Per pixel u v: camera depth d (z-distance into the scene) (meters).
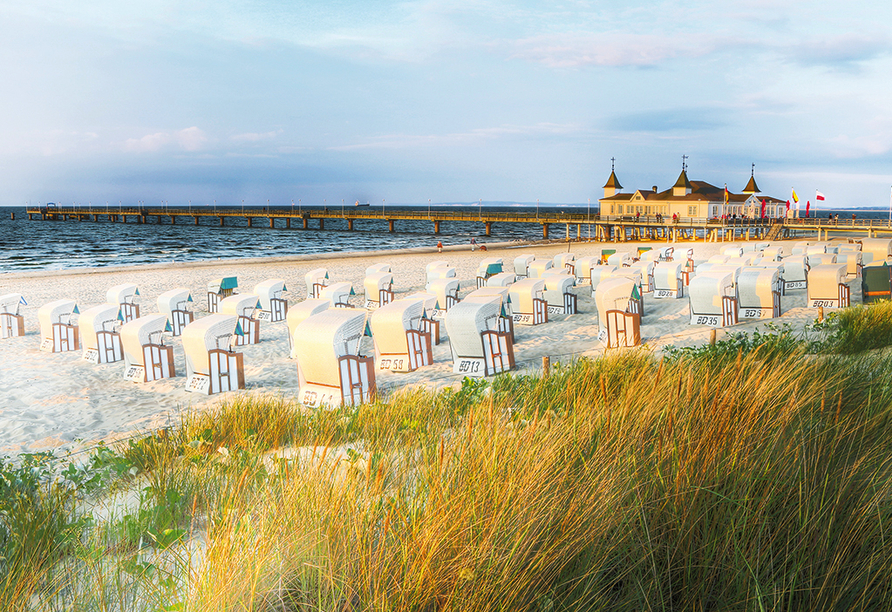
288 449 5.09
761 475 2.36
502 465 2.56
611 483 2.39
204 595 2.00
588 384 5.44
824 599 1.84
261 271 32.62
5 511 3.42
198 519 3.26
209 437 5.43
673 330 12.78
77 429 8.16
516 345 12.61
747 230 54.12
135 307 16.30
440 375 10.27
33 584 2.39
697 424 2.88
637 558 2.07
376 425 5.34
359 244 69.25
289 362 12.35
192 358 10.17
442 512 2.22
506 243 63.34
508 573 1.91
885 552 1.95
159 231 95.81
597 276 18.72
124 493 3.96
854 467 2.39
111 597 2.28
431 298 13.28
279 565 2.11
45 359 13.36
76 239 74.44
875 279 14.08
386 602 1.84
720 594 1.90
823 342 7.60
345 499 2.48
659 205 65.94
